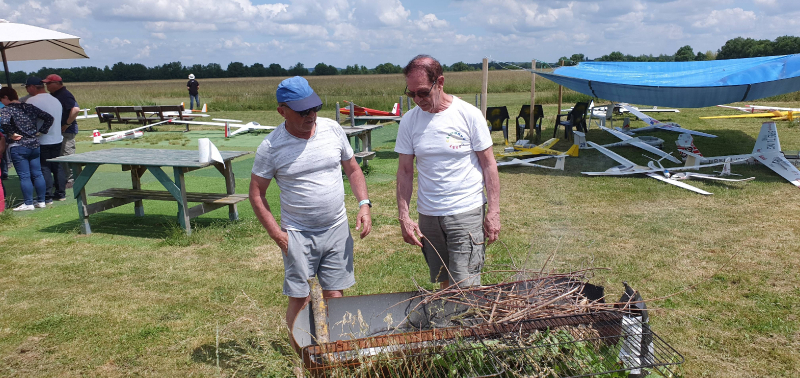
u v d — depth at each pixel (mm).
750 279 3998
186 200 5402
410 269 4410
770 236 5016
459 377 2107
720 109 17672
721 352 2979
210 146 5336
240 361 2879
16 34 7199
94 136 13156
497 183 2830
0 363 2986
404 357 2051
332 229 2756
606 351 2266
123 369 2920
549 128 13914
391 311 2594
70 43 9969
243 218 6152
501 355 2166
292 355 2488
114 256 4844
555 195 6988
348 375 2035
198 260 4723
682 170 8242
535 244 4949
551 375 2150
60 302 3807
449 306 2564
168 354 3057
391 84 51875
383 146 12211
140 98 32844
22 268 4531
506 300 2453
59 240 5383
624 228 5414
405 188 2945
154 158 5684
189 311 3633
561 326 2283
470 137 2770
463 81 42906
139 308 3688
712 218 5695
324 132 2650
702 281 3990
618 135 11344
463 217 2801
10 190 8008
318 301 2396
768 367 2818
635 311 2344
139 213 6402
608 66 13125
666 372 2600
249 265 4582
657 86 8547
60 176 7199
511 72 68125
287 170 2580
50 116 6777
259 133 15195
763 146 8422
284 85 2414
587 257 4508
